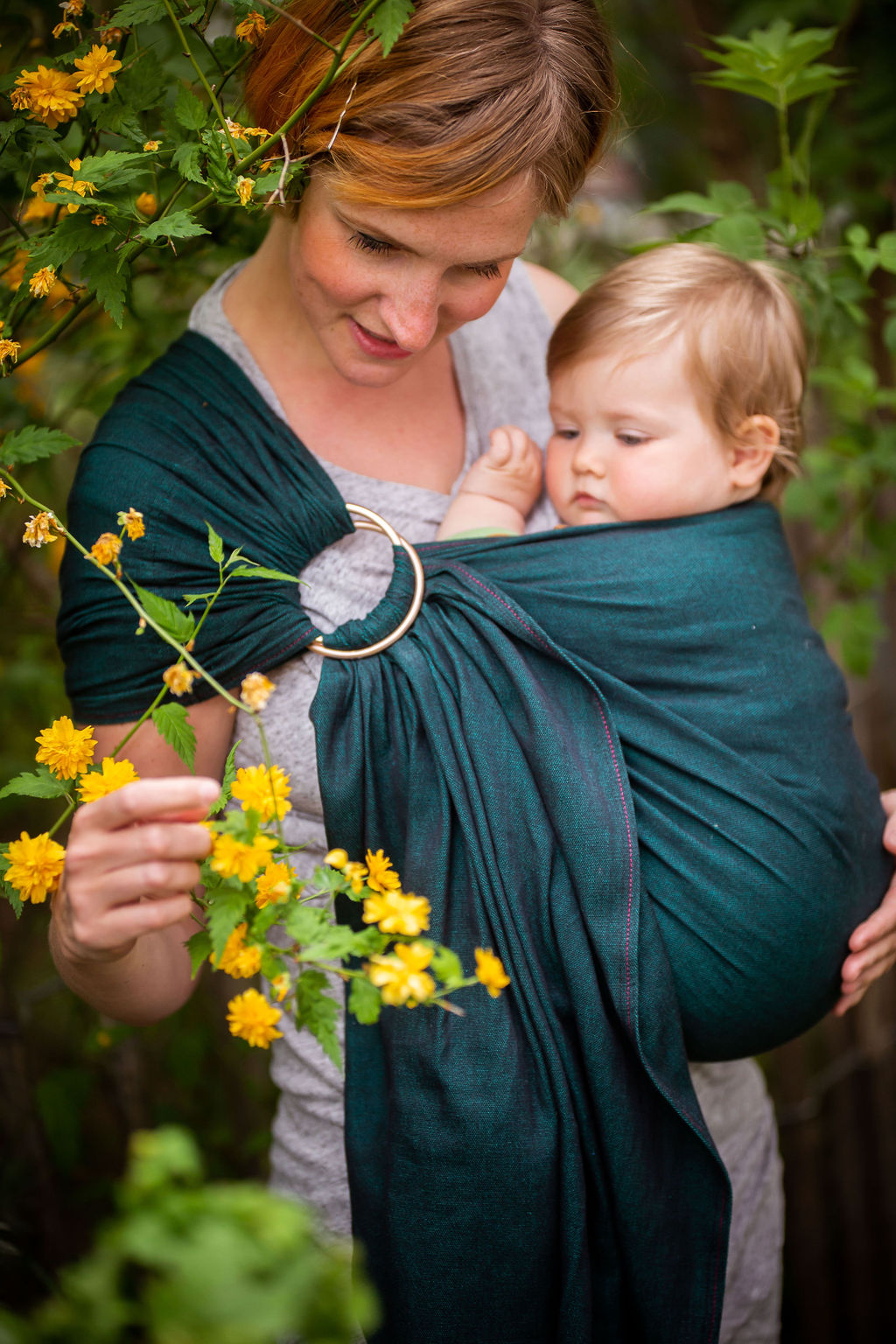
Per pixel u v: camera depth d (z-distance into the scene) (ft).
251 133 2.99
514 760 3.21
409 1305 3.11
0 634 5.68
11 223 3.49
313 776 3.46
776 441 3.94
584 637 3.47
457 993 3.10
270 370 3.59
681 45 6.52
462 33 2.65
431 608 3.40
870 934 3.59
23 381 5.01
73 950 2.74
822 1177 6.77
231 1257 1.54
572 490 3.94
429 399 3.89
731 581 3.61
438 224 2.77
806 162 4.63
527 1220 3.05
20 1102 5.18
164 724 2.76
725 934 3.28
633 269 3.99
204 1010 6.01
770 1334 4.26
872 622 5.56
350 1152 3.28
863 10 5.60
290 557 3.41
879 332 6.04
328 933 2.34
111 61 3.17
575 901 3.18
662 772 3.36
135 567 3.26
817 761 3.55
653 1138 3.24
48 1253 5.22
